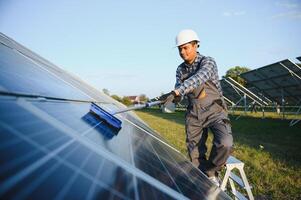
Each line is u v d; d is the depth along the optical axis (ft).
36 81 5.27
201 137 14.42
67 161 2.57
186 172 6.18
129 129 7.64
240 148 31.78
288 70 50.01
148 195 3.14
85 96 9.14
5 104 2.89
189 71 14.25
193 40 13.48
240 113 94.32
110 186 2.69
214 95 13.74
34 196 1.76
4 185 1.66
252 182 19.79
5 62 4.85
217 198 5.36
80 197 2.12
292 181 19.53
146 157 5.07
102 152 3.60
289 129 49.26
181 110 147.02
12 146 2.11
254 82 66.39
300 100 59.31
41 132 2.79
